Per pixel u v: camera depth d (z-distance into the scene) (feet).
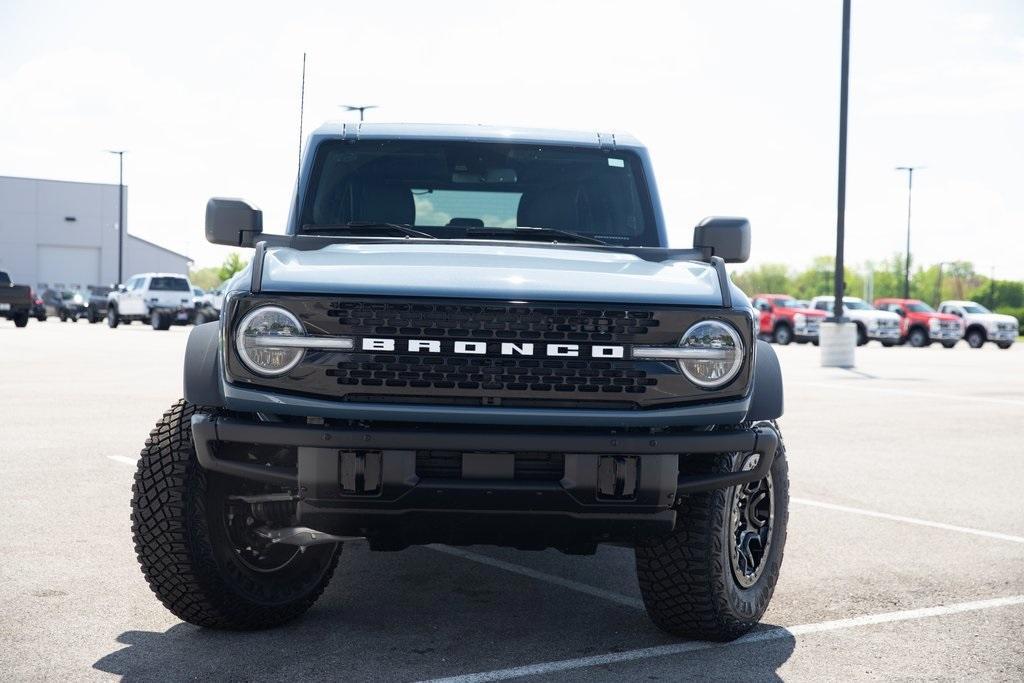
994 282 297.74
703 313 13.12
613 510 12.85
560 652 14.17
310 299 12.76
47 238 286.46
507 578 18.12
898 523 23.07
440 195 18.16
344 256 14.21
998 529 22.52
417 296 12.73
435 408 12.61
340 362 12.71
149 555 14.12
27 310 132.26
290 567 15.34
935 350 128.67
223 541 14.40
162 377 56.70
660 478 12.84
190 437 14.24
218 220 15.60
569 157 18.58
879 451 34.24
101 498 23.77
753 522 15.43
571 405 12.84
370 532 13.20
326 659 13.70
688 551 13.97
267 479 13.17
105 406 42.34
